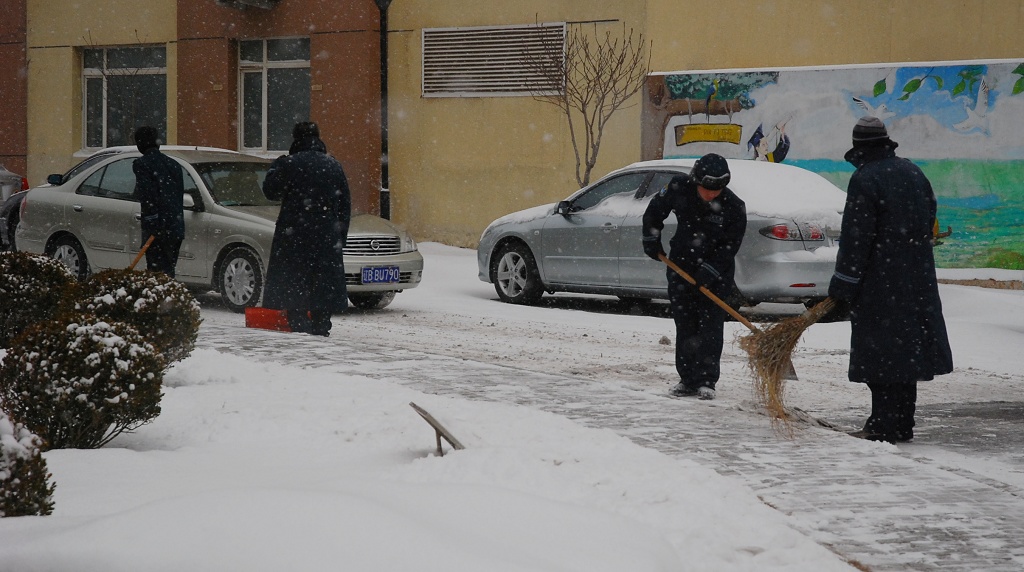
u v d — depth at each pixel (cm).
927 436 705
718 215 804
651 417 687
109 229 1427
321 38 2330
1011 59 1800
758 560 412
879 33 2020
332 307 1087
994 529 465
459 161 2252
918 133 1853
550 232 1450
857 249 668
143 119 2627
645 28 2058
